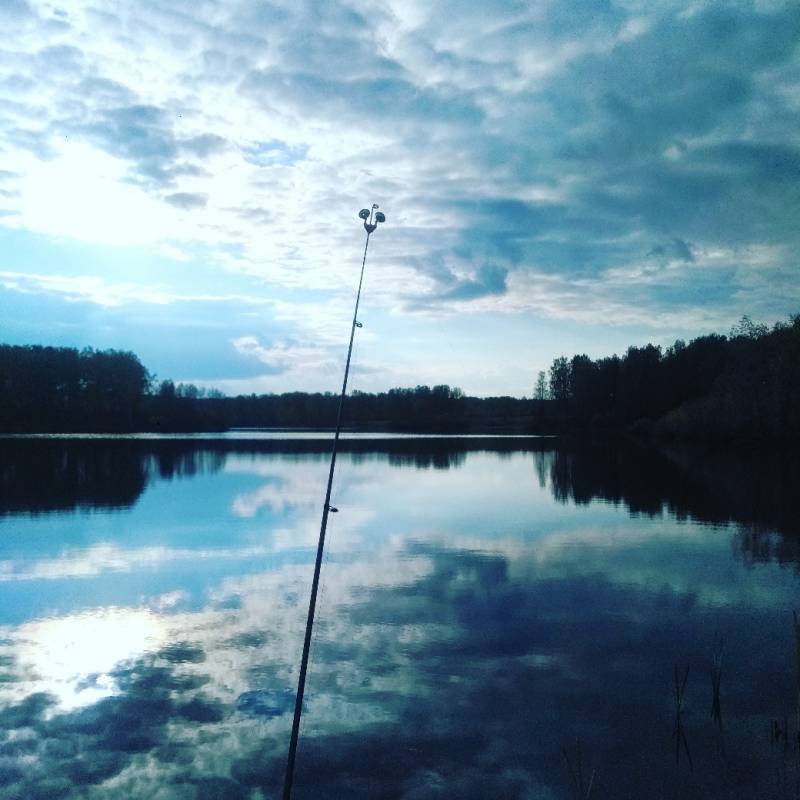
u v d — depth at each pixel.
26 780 6.67
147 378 78.75
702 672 9.15
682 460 40.84
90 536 17.59
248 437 67.44
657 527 19.22
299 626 10.88
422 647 9.99
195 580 13.50
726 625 10.96
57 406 73.25
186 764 6.93
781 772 6.82
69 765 6.92
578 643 10.17
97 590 12.82
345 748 7.25
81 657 9.62
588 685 8.73
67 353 74.25
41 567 14.46
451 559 15.35
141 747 7.25
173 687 8.65
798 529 18.77
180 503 22.97
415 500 24.34
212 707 8.12
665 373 73.44
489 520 20.33
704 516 21.00
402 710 8.07
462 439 68.62
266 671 9.13
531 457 43.72
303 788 6.57
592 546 16.77
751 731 7.61
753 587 13.08
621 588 13.04
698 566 14.70
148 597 12.38
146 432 76.88
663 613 11.53
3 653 9.78
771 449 48.16
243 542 16.95
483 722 7.80
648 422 70.62
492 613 11.55
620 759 7.08
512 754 7.16
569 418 84.50
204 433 77.81
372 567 14.63
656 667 9.31
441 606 11.90
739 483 29.11
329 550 16.20
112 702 8.26
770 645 10.09
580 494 26.09
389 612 11.55
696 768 6.91
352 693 8.50
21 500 23.52
